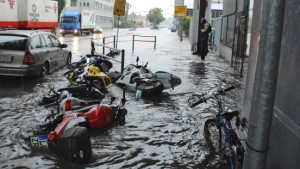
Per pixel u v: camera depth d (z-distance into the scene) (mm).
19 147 5637
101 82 9898
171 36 58438
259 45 2977
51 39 12992
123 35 54781
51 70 12609
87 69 10219
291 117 3846
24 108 7973
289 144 3830
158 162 5344
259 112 3029
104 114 6633
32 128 6352
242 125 6121
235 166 4695
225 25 22078
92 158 5344
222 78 13336
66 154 5012
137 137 6352
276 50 2918
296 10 3953
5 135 6191
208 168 5203
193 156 5617
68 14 46156
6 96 9094
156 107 8523
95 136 6293
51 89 8555
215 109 8477
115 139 6199
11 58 10602
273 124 4473
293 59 3943
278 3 2836
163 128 6926
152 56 21078
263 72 2961
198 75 13938
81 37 43312
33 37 11250
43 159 5211
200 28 22094
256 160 3117
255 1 6285
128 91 10266
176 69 15586
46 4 32969
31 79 11531
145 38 46531
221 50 23547
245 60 12641
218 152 5793
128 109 8250
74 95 8648
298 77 3754
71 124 5398
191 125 7191
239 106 8680
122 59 12086
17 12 27438
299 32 3818
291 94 3914
